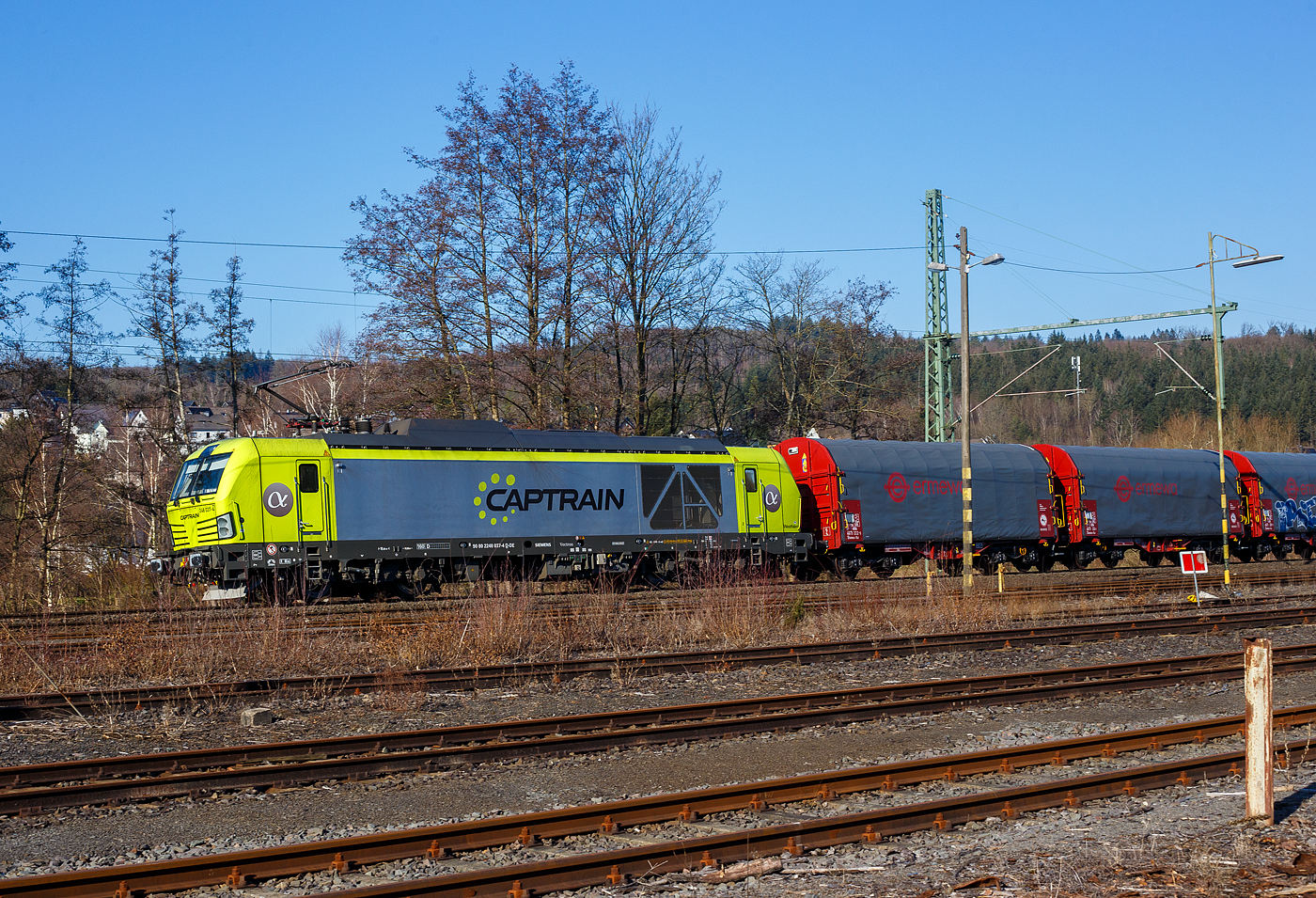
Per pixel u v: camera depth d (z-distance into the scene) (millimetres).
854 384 48750
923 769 8906
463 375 34625
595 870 6410
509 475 24469
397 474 23344
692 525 26453
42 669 13789
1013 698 12828
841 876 6555
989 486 31703
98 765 9195
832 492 29516
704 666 15164
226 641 15188
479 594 19875
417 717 11945
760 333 48469
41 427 35000
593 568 25406
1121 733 10273
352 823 8039
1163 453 35625
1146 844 7023
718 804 7961
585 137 34938
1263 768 7523
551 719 11016
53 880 6047
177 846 7430
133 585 26734
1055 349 31891
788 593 22281
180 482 23312
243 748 9688
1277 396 115250
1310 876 6348
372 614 19031
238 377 39906
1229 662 15609
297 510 22266
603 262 36469
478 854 7039
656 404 44031
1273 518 37031
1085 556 33875
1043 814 7895
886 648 16531
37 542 35406
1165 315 31219
